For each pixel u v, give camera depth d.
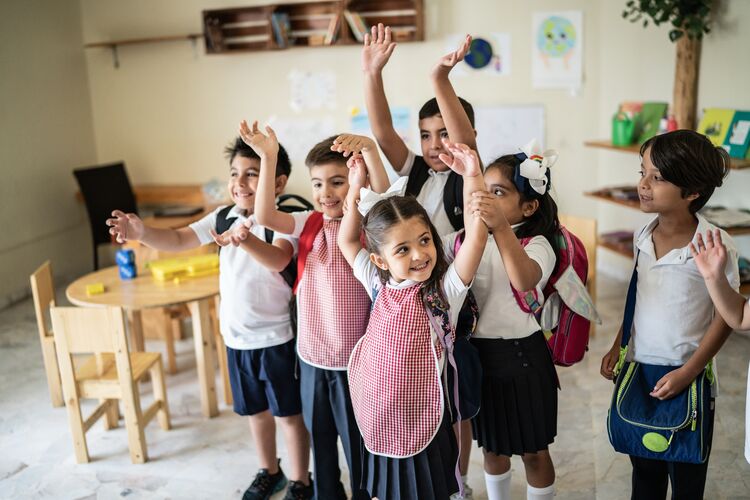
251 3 5.63
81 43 5.97
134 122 6.09
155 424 3.25
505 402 1.93
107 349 2.81
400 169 2.29
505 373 1.92
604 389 3.41
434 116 2.16
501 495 2.11
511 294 1.89
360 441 2.16
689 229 1.85
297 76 5.70
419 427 1.81
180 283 3.30
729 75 3.98
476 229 1.65
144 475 2.82
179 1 5.76
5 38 5.15
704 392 1.81
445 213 2.17
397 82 5.54
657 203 1.81
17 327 4.64
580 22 5.26
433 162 2.21
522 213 1.89
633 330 1.95
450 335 1.78
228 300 2.43
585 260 1.98
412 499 1.86
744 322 1.62
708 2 3.95
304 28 5.60
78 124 5.95
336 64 5.61
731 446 2.80
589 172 5.51
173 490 2.71
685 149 1.74
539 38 5.32
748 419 1.73
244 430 3.16
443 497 1.87
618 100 5.14
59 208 5.74
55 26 5.66
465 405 1.84
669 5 4.01
